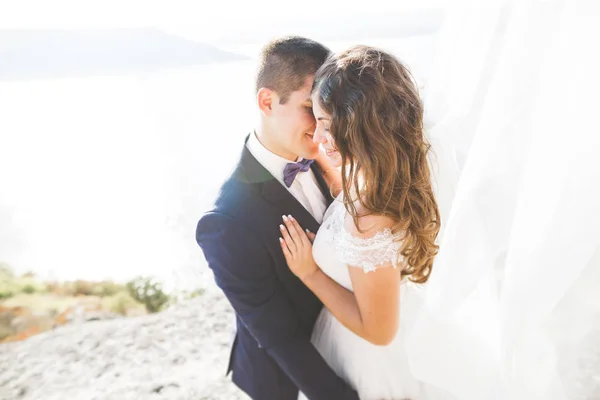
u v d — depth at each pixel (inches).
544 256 48.6
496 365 54.7
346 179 53.1
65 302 177.5
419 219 51.6
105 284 186.5
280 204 60.5
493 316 54.3
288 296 64.4
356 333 56.4
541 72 47.1
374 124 47.7
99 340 152.5
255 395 69.5
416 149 50.4
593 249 47.8
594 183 46.3
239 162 62.3
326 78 49.6
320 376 60.4
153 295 178.2
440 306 53.9
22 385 133.3
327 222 57.0
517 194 50.1
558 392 51.6
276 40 57.6
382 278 51.0
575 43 44.8
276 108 56.9
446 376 57.1
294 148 59.2
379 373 61.5
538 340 50.9
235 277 59.4
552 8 45.8
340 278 57.4
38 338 156.3
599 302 51.9
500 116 49.2
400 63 50.1
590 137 45.7
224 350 143.6
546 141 47.1
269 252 60.0
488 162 50.1
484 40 55.1
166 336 153.2
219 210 59.3
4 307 171.6
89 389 129.3
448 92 60.4
